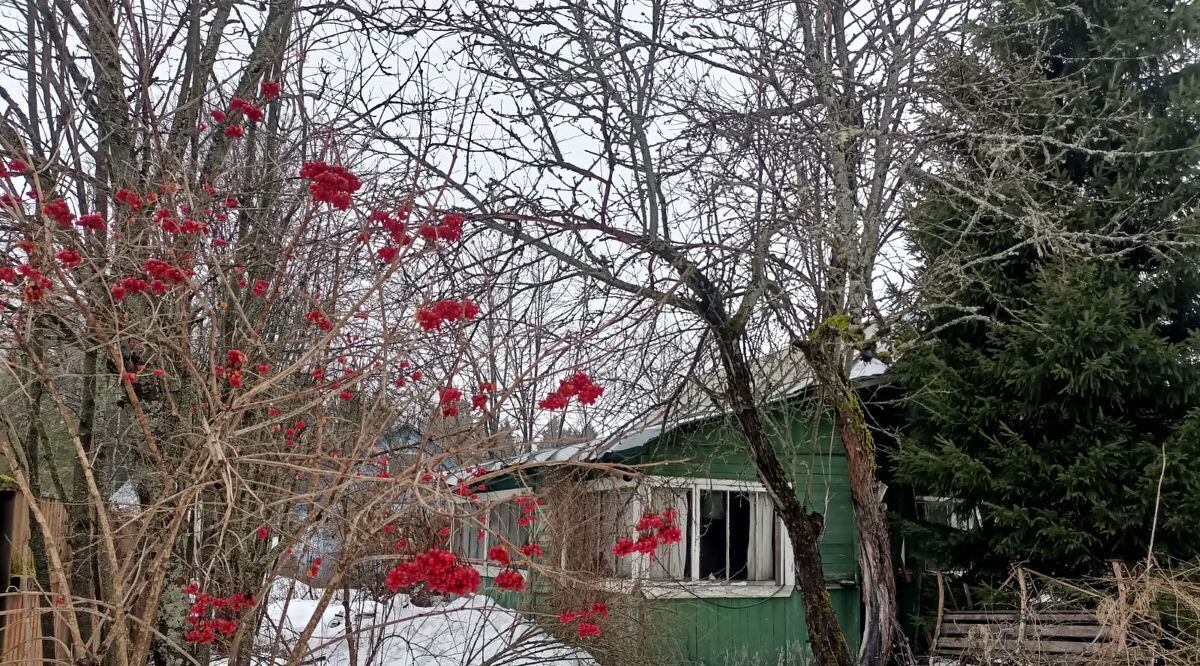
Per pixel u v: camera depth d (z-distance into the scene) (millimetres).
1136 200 7840
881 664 5531
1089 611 5887
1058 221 7090
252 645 4781
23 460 4328
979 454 8680
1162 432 8180
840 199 5621
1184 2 8656
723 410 6020
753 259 5617
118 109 3934
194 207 3568
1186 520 7301
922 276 6512
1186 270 8133
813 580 5645
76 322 3240
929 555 9047
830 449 8461
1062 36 9023
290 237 5039
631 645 7559
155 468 3820
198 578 4391
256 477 4508
